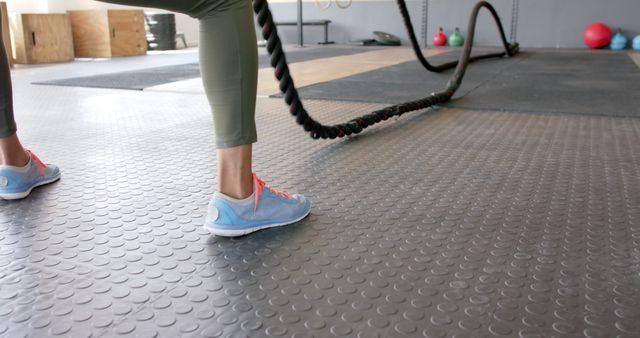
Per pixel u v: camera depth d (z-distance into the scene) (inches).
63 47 226.1
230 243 44.7
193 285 37.7
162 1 37.8
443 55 248.4
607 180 61.0
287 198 48.8
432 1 329.4
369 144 78.4
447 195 56.3
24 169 54.9
